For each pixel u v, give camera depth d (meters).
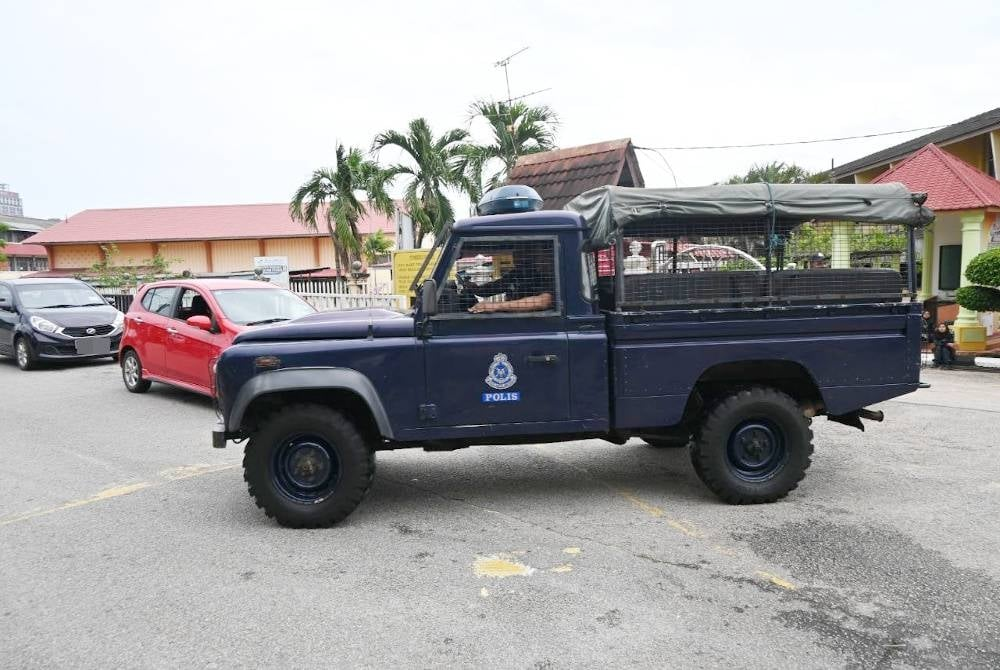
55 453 7.07
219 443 4.89
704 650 3.23
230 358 4.83
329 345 4.84
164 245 33.97
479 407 4.91
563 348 4.94
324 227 33.03
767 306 5.06
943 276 16.91
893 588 3.82
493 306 4.93
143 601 3.81
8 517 5.21
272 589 3.94
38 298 13.73
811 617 3.52
